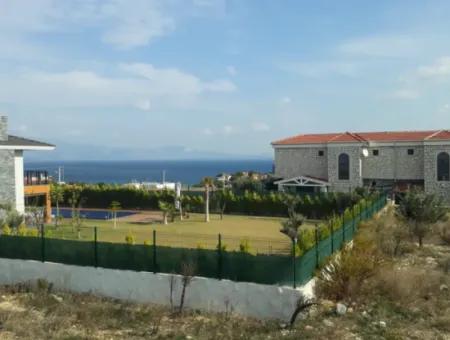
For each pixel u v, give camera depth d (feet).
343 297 49.96
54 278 59.21
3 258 62.75
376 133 173.99
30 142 117.19
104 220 133.28
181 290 52.29
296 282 47.91
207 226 118.83
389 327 43.27
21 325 45.01
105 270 56.49
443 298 50.80
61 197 142.31
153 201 158.20
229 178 269.03
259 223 124.57
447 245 80.33
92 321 46.75
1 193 105.60
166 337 42.47
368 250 55.26
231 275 50.67
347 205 129.29
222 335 42.80
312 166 171.22
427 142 152.56
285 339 40.73
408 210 86.58
